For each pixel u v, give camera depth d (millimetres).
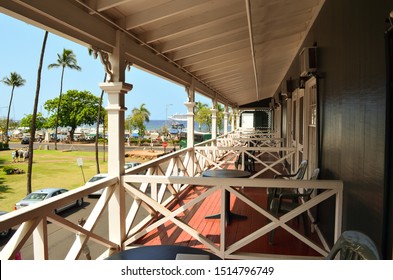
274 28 4199
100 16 2436
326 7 3164
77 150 32594
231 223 3637
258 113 19094
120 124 2924
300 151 5504
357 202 2162
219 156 9602
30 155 13117
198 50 4105
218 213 4012
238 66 6246
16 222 1629
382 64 1759
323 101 3303
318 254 2816
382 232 1689
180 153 4973
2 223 1530
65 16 2059
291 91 6316
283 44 5266
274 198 3471
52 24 2029
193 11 3012
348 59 2391
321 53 3396
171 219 2857
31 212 1751
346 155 2426
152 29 3182
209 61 5230
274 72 7824
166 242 3098
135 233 3197
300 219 3732
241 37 4141
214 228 3480
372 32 1907
